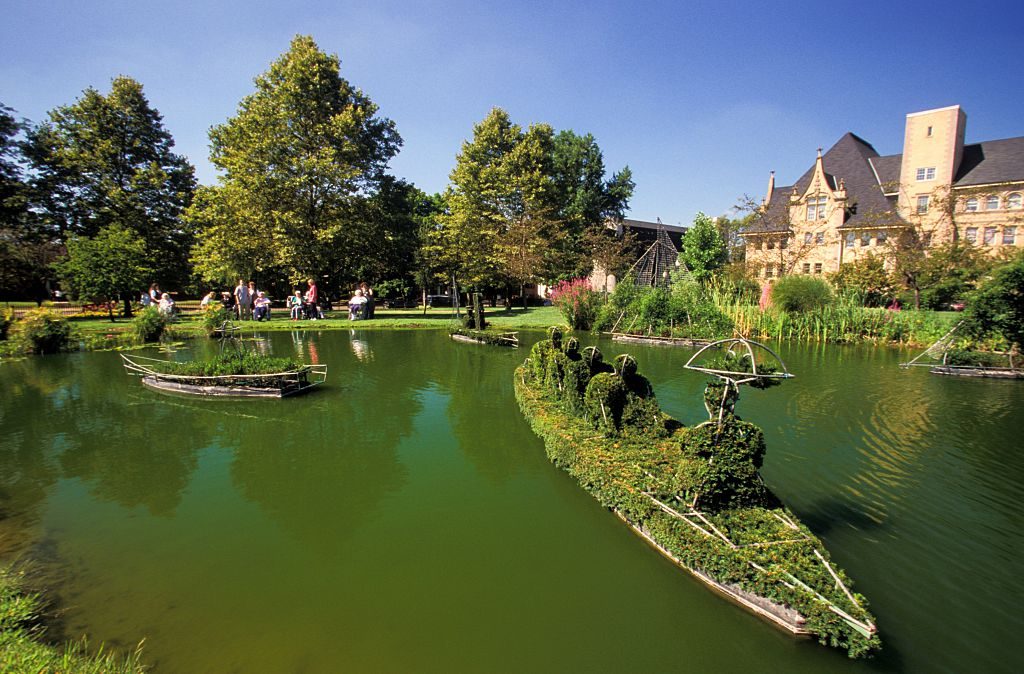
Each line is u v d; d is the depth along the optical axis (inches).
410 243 1295.5
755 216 1163.9
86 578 152.5
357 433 292.0
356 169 1002.1
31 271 1092.5
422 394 384.5
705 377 434.9
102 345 590.6
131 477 229.3
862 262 1023.0
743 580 135.9
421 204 1828.2
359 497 210.1
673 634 130.0
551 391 323.3
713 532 151.6
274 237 968.3
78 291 805.2
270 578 153.6
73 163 1072.2
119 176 1160.2
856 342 665.6
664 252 1519.4
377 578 153.9
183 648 123.7
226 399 364.8
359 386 410.6
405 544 173.5
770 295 787.4
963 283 767.7
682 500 168.6
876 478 225.3
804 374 452.4
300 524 187.0
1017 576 153.9
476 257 1280.8
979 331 465.1
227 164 984.9
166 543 172.9
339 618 135.9
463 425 308.0
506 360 534.0
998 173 1253.1
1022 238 1224.8
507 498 209.2
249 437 283.9
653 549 169.8
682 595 145.6
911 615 136.4
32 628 129.3
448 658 121.8
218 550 168.7
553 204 1396.4
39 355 538.6
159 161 1220.5
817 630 122.6
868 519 188.5
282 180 970.1
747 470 160.7
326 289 1152.2
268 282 1251.2
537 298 1760.6
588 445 219.3
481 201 1331.2
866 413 325.1
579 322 827.4
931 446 266.5
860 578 152.0
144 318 610.5
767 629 131.0
